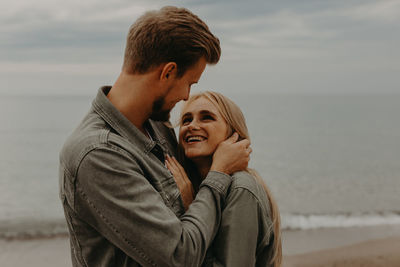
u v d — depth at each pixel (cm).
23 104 15925
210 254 148
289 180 2348
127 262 130
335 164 3009
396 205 1551
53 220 1269
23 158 3303
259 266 167
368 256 825
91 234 131
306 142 4538
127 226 120
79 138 128
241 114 179
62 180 130
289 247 918
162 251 119
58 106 13738
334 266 771
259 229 157
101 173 121
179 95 142
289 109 12600
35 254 880
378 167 2823
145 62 133
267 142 4556
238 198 150
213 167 154
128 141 136
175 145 192
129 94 139
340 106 14050
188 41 133
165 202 141
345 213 1380
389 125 6725
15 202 1725
